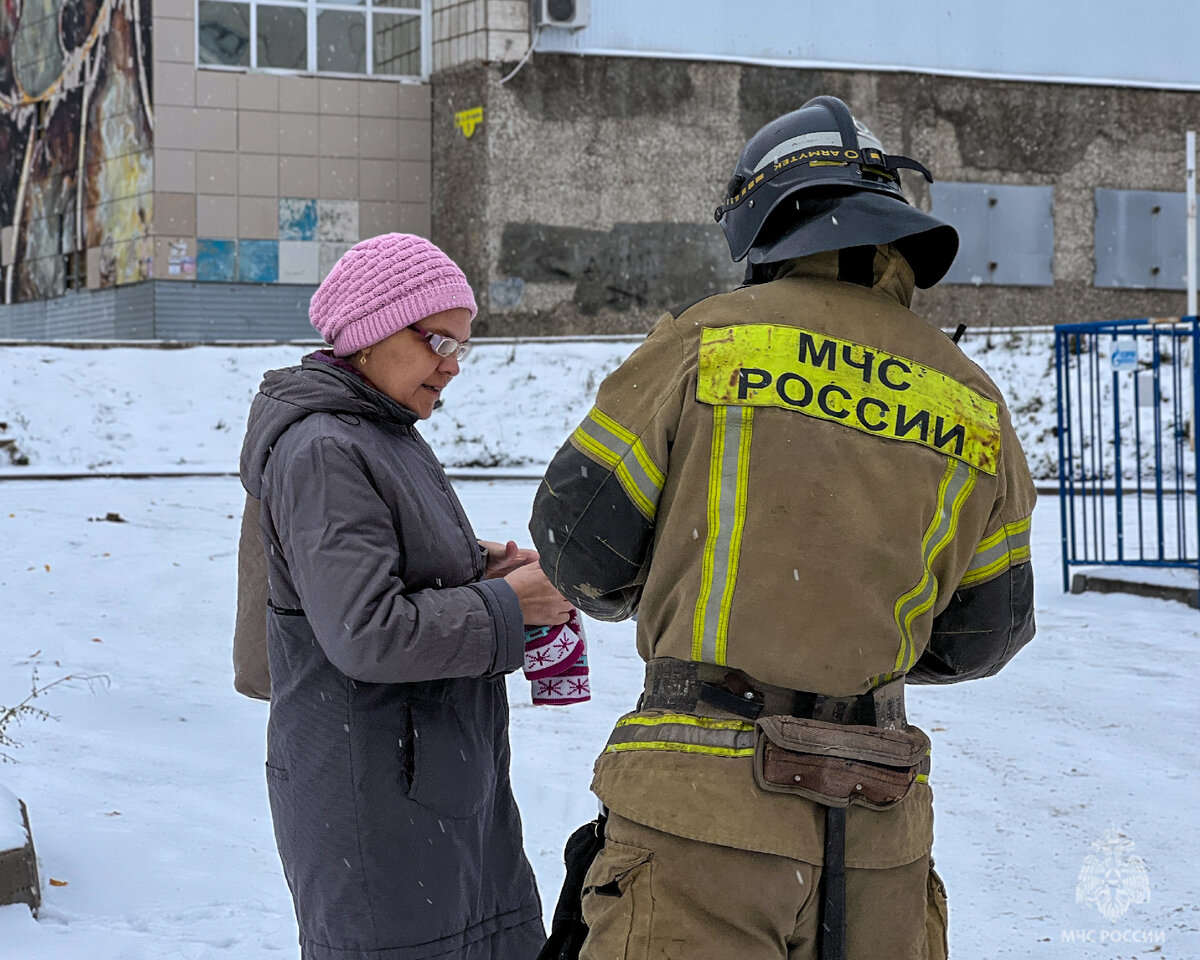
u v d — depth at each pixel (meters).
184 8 23.75
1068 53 26.02
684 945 1.97
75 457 17.53
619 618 2.37
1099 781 5.32
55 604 8.66
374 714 2.32
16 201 28.00
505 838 2.54
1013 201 25.66
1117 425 9.88
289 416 2.35
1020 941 3.77
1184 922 3.90
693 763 2.03
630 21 24.03
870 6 25.06
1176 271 26.47
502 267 23.72
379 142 24.50
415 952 2.29
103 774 5.05
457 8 23.92
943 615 2.30
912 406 2.15
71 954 3.33
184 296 24.06
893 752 2.05
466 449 18.50
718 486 2.08
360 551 2.23
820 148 2.29
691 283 24.48
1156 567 9.99
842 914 2.02
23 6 27.19
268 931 3.59
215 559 10.36
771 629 2.04
